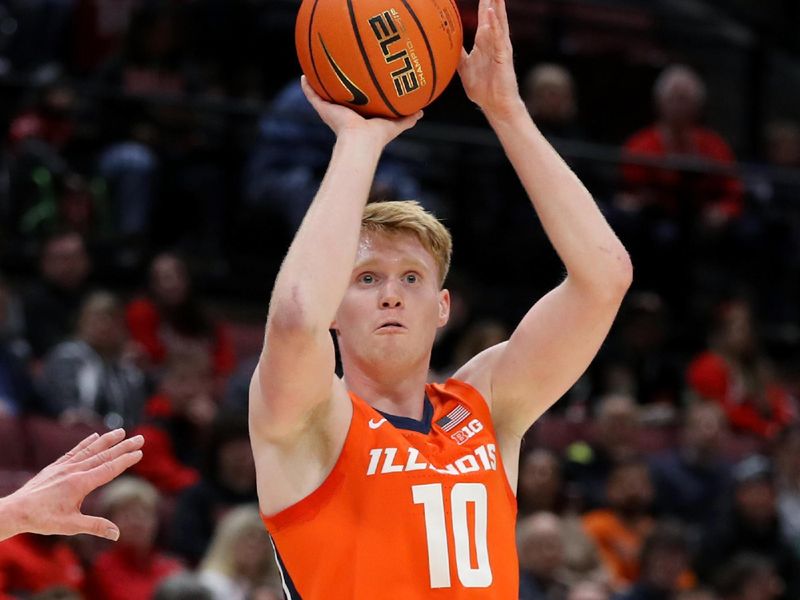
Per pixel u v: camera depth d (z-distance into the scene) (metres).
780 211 30.98
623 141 32.38
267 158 27.98
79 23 29.83
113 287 27.55
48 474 8.96
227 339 26.39
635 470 23.20
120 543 19.36
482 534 8.91
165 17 29.47
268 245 28.75
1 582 18.33
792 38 34.91
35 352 24.70
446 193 28.69
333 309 8.54
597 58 32.44
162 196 28.22
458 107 29.91
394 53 9.16
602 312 9.41
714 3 34.84
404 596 8.64
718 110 35.72
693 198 30.22
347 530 8.77
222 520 20.20
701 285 30.31
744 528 23.34
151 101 27.77
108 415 23.11
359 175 8.95
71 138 27.62
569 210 9.38
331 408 8.92
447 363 25.88
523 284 29.09
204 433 22.11
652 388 27.81
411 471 8.91
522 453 23.20
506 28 9.59
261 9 30.83
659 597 20.83
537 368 9.59
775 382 29.47
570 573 21.47
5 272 26.86
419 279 9.38
